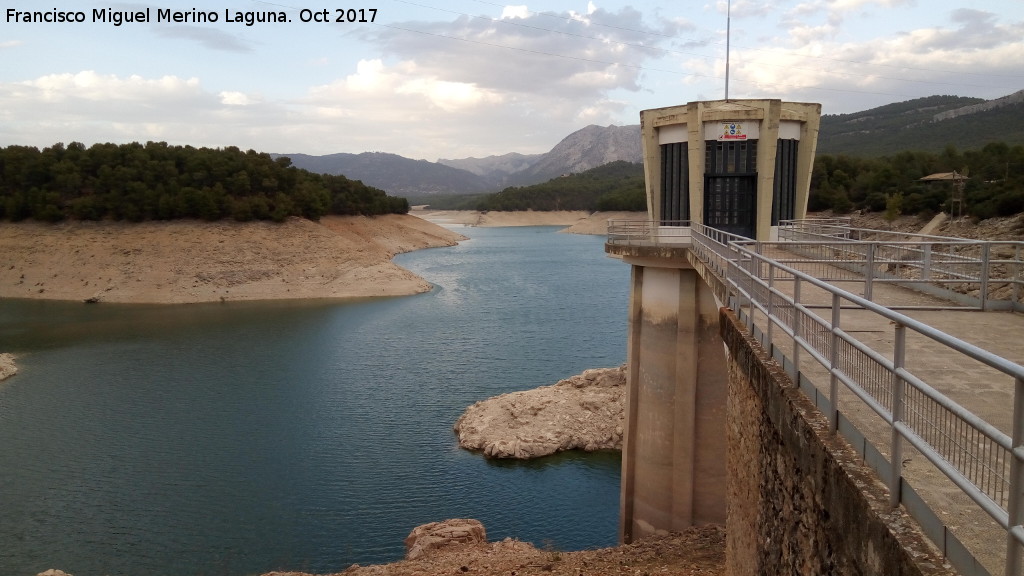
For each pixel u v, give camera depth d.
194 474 30.70
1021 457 3.73
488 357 50.66
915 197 70.69
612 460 32.31
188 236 94.62
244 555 24.17
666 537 21.02
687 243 25.12
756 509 9.95
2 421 37.47
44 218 95.62
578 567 17.31
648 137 27.70
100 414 38.56
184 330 62.84
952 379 8.46
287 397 41.59
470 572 17.80
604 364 48.12
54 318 69.75
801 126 27.55
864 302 6.00
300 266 92.38
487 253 136.50
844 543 6.03
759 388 9.69
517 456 32.31
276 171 112.69
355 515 27.05
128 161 102.06
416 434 35.56
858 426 6.89
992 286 22.78
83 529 25.94
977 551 4.67
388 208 161.50
